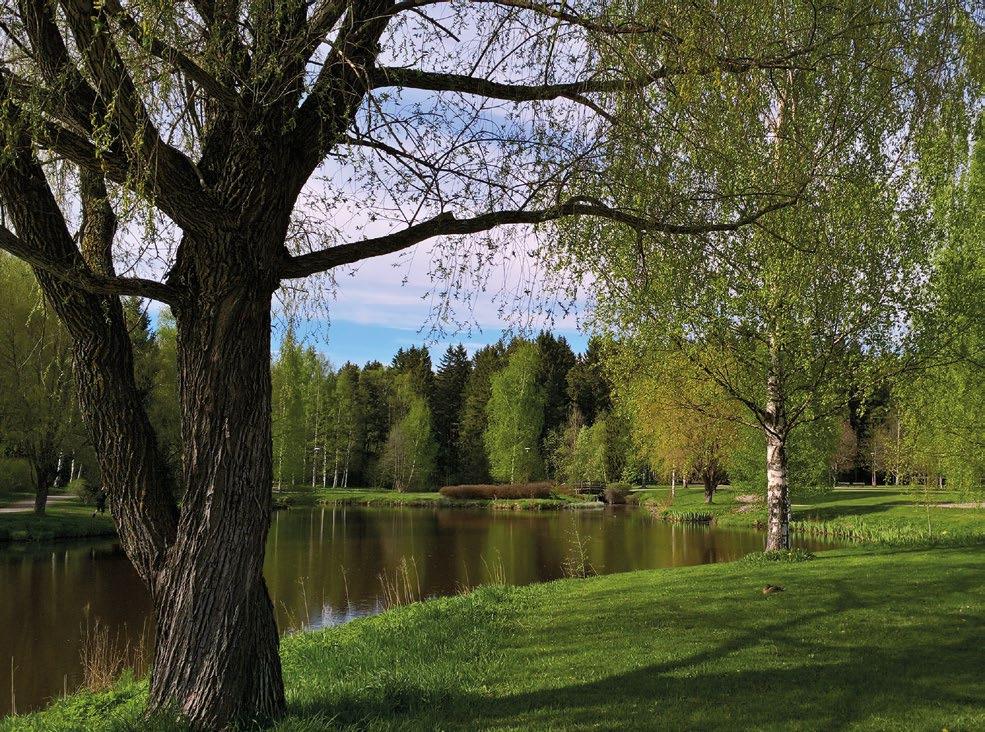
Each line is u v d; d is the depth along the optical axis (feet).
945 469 68.80
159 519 16.42
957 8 19.19
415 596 52.60
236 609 15.34
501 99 16.42
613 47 15.51
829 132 19.98
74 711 21.66
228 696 15.07
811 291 32.53
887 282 40.91
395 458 202.90
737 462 105.70
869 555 43.01
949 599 28.07
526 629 27.76
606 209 17.17
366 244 16.94
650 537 89.71
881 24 18.37
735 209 19.22
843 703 17.20
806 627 24.84
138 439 16.60
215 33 13.98
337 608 48.73
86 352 16.42
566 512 144.87
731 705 17.38
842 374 43.57
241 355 15.74
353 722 16.76
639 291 19.33
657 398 52.08
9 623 44.98
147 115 14.17
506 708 17.81
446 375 257.34
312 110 16.26
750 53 17.12
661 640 24.20
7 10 14.08
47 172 17.24
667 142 17.04
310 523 115.96
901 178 35.06
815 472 86.79
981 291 45.27
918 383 50.06
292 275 16.99
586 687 19.34
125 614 47.57
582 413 227.61
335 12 14.97
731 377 46.44
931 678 18.81
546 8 14.93
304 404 181.88
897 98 20.35
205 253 15.66
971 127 21.50
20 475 92.17
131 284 15.51
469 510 151.53
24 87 13.93
